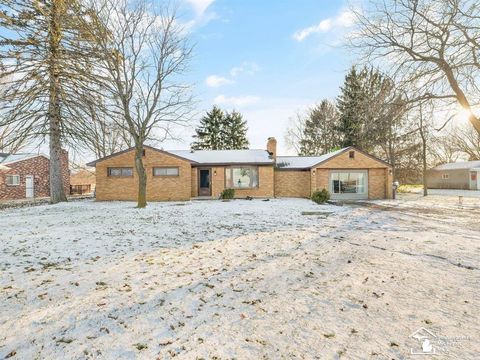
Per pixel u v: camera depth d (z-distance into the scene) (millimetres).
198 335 3443
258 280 5254
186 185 22938
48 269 5898
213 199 23281
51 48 16516
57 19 16094
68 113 17547
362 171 24984
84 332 3533
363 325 3621
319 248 7438
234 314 3967
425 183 29953
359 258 6508
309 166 24922
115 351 3143
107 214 14109
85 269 5898
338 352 3061
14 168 29156
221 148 54125
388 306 4137
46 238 8688
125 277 5434
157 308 4164
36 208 17391
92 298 4496
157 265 6152
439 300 4312
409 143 34656
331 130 48344
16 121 16188
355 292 4648
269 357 2994
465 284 4926
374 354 3014
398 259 6406
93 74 16453
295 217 13047
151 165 22984
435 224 11211
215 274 5586
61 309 4125
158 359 2994
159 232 9648
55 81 16703
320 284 5020
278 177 25953
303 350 3107
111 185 22922
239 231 9797
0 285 5023
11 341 3340
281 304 4258
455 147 44375
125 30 16766
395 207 17703
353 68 14633
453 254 6770
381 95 13359
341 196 24812
